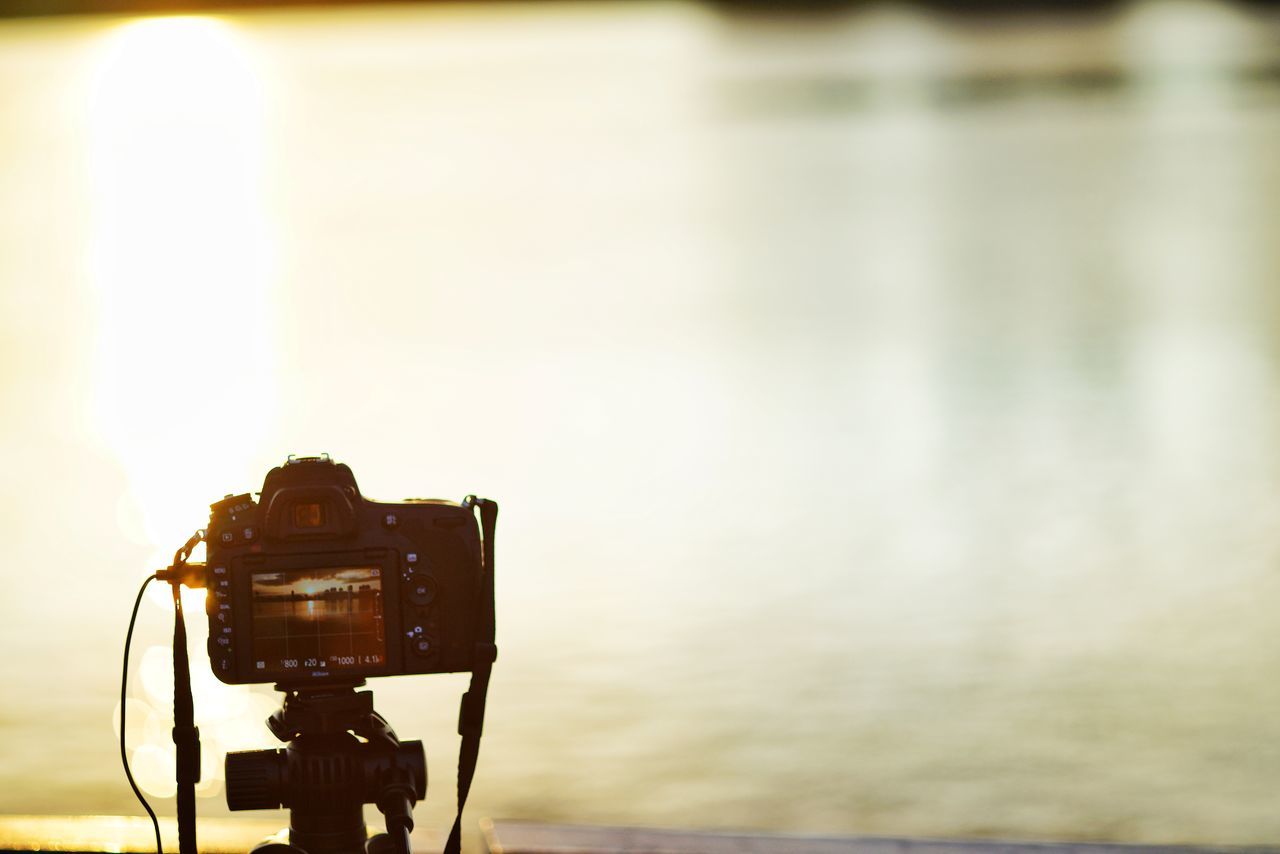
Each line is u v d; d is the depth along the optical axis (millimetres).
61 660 9258
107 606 10445
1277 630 9188
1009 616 9727
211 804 7188
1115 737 7641
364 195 52156
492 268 33000
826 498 13062
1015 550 11266
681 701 8383
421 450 15672
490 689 8641
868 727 7867
